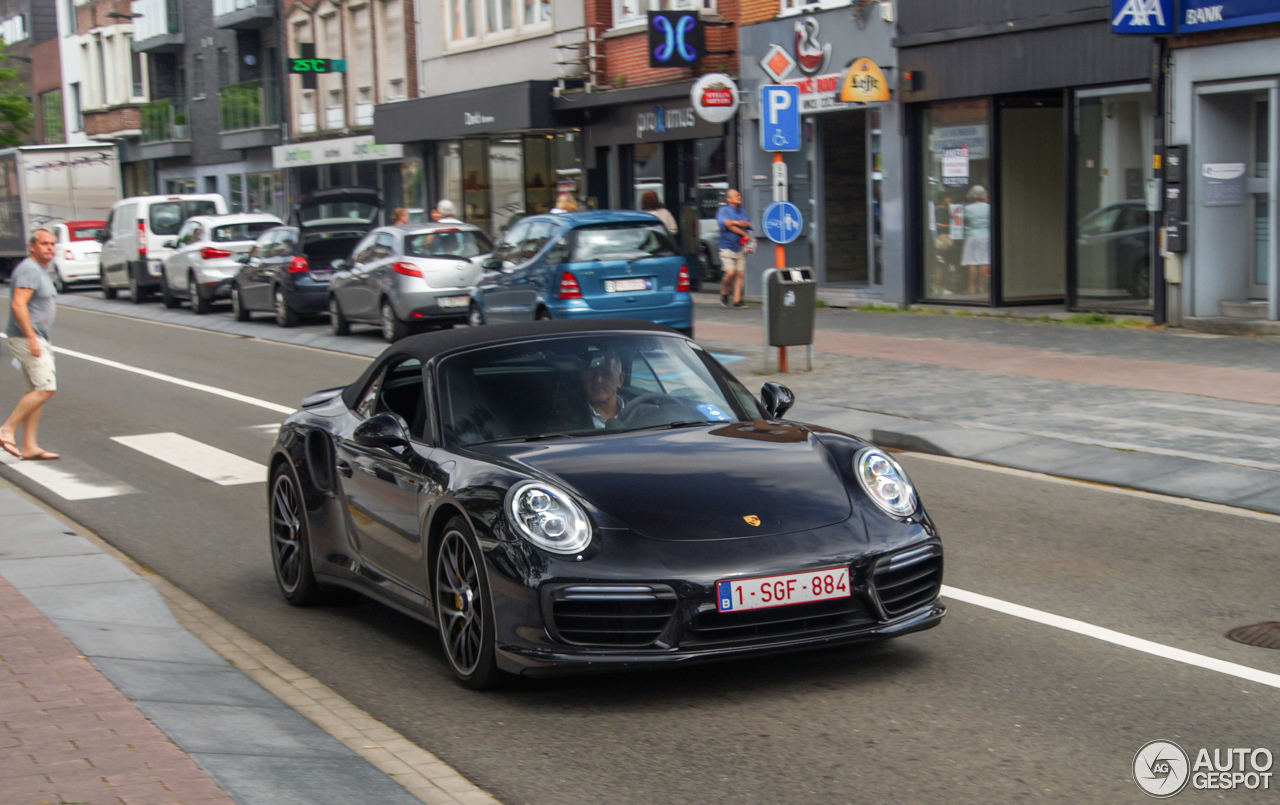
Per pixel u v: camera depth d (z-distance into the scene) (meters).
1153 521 8.16
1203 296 16.23
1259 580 6.81
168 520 9.28
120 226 32.00
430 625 6.05
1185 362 13.67
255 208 46.44
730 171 24.19
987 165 19.50
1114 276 17.81
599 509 5.12
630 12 26.66
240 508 9.62
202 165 49.91
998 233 19.47
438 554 5.54
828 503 5.29
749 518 5.14
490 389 6.05
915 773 4.42
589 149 28.06
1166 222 16.41
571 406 5.99
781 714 5.03
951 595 6.67
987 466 10.11
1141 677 5.36
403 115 33.31
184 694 5.23
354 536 6.43
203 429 13.26
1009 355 14.95
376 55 37.16
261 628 6.66
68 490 10.39
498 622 5.10
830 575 5.04
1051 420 11.18
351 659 6.04
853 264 23.41
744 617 4.98
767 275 14.53
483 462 5.51
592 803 4.27
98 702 4.98
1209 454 9.62
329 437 6.77
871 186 22.22
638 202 27.30
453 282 19.70
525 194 30.88
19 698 5.03
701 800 4.26
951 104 20.08
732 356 16.27
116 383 17.11
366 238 21.19
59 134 63.91
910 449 10.96
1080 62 17.58
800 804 4.20
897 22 20.41
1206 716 4.90
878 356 15.59
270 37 44.56
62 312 29.89
